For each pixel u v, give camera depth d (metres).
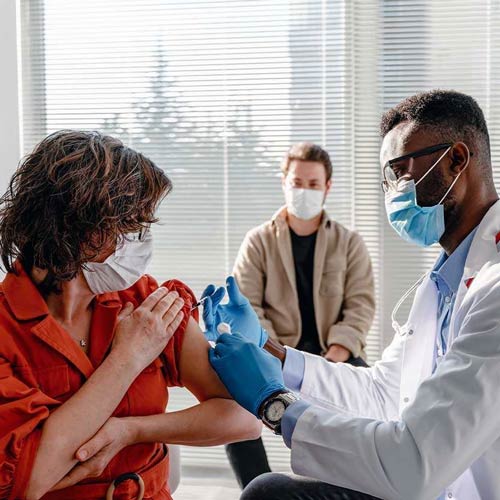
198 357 1.58
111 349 1.47
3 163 3.46
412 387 1.82
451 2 3.28
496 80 3.28
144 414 1.50
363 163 3.42
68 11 3.52
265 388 1.55
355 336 3.08
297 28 3.38
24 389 1.36
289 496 1.76
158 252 3.56
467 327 1.53
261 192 3.47
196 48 3.44
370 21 3.34
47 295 1.46
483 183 1.71
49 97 3.56
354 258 3.21
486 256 1.66
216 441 1.56
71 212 1.35
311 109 3.41
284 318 3.16
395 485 1.46
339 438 1.51
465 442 1.44
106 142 1.42
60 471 1.35
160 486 1.53
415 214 1.72
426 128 1.69
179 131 3.49
